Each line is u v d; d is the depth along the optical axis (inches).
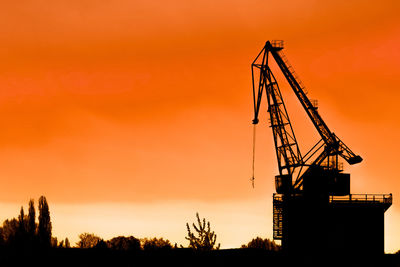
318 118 4712.1
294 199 4426.7
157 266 3555.6
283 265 4156.0
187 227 2235.5
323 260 4185.5
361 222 4229.8
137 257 4072.3
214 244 2226.9
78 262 4343.0
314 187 4446.4
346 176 4574.3
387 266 4005.9
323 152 4687.5
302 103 4731.8
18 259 4559.5
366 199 4266.7
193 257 2283.5
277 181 4680.1
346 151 4734.3
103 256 4394.7
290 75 4690.0
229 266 3878.0
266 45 4726.9
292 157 4653.1
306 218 4345.5
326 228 4269.2
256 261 4097.0
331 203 4320.9
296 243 4315.9
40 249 4741.6
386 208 4247.0
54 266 4402.1
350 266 4097.0
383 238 4215.1
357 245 4195.4
